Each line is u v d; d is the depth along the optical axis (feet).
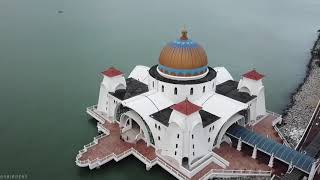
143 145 235.20
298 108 310.04
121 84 261.65
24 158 229.04
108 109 262.88
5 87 322.96
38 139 249.34
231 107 229.25
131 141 238.27
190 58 234.17
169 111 229.86
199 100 239.71
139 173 219.41
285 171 213.66
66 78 347.97
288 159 208.74
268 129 262.06
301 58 451.53
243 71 394.93
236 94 258.37
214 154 221.46
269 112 283.79
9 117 274.36
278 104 322.55
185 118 201.57
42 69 367.04
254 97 254.47
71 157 231.50
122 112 254.68
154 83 246.88
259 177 211.41
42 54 409.90
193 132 204.74
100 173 218.79
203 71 242.37
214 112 229.25
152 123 222.89
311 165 201.36
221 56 438.81
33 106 292.40
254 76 255.29
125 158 228.22
